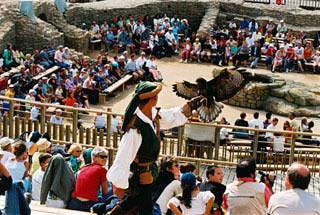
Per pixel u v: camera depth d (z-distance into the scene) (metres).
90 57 31.91
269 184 10.48
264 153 17.28
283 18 35.94
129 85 28.48
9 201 8.54
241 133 17.91
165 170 9.52
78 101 24.23
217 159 16.84
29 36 30.69
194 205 8.48
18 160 11.02
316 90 26.78
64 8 33.47
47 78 25.17
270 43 32.56
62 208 10.02
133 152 5.49
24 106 21.05
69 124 18.94
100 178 10.27
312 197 6.43
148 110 5.62
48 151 12.70
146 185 5.70
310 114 25.94
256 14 36.38
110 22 35.16
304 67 31.75
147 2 36.22
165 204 9.14
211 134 16.73
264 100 26.97
